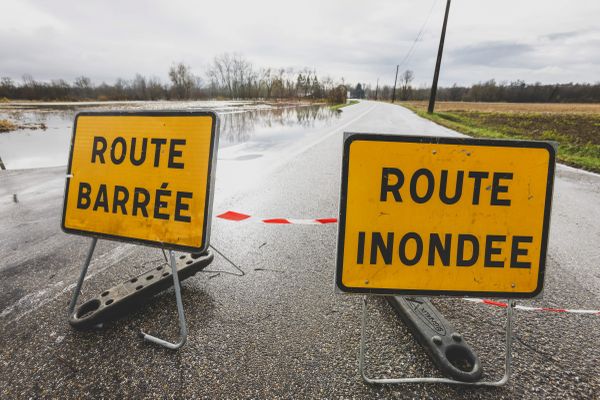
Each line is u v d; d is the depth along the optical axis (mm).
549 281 2861
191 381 1806
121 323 2266
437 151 1786
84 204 2359
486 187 1800
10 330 2191
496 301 2572
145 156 2217
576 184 6355
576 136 17312
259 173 6516
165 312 2383
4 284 2717
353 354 2004
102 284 2725
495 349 2066
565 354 2027
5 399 1692
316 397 1716
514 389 1779
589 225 4168
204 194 2088
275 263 3088
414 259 1843
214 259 3164
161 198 2180
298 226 3949
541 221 1812
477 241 1828
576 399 1720
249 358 1964
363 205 1810
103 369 1882
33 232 3725
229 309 2414
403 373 1863
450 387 1784
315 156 8258
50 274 2869
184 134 2133
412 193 1810
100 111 2322
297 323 2271
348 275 1840
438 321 2129
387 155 1786
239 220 4105
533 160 1782
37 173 6531
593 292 2697
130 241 2246
